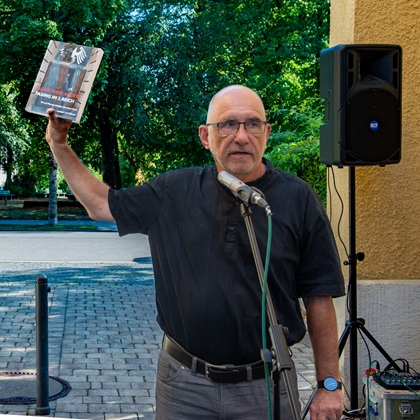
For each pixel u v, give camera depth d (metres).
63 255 17.48
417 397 4.58
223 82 29.52
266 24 26.66
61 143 3.05
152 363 7.34
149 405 6.03
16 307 10.27
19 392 6.29
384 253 5.86
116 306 10.52
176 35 29.42
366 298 5.76
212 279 2.90
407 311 5.78
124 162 47.41
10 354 7.58
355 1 5.76
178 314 2.98
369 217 5.84
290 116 11.30
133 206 3.05
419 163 5.83
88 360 7.39
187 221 2.97
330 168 6.18
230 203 2.92
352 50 5.14
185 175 3.06
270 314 2.59
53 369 7.04
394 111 5.21
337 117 5.19
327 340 3.03
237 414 2.93
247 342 2.90
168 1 29.48
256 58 25.70
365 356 5.80
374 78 5.22
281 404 2.90
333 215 6.18
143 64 30.06
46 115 2.99
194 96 29.59
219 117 2.88
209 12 28.55
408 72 5.80
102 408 5.93
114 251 18.55
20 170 45.34
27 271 14.38
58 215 33.81
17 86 30.62
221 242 2.91
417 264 5.86
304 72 25.44
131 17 29.88
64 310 10.10
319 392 3.03
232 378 2.92
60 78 3.00
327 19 25.45
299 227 2.97
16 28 25.64
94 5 26.84
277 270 2.91
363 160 5.20
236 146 2.86
